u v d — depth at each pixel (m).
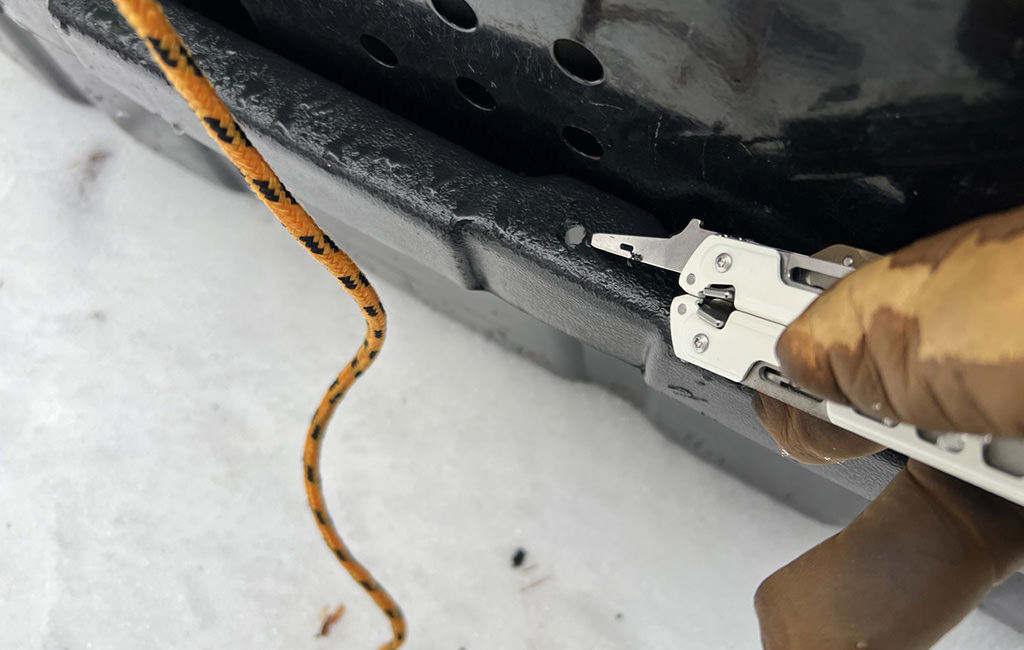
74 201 1.82
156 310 1.73
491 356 1.66
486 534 1.58
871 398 0.58
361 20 1.01
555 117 0.99
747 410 1.01
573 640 1.53
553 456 1.61
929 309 0.51
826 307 0.61
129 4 0.62
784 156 0.86
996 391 0.46
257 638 1.55
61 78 1.78
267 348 1.70
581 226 1.01
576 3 0.80
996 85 0.67
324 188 1.16
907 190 0.82
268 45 1.18
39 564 1.59
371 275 1.70
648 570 1.55
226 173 1.73
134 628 1.56
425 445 1.63
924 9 0.64
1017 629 1.47
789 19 0.71
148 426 1.66
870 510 0.82
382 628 1.55
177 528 1.61
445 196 1.04
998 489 0.68
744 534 1.55
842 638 0.77
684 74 0.82
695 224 0.92
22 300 1.75
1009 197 0.77
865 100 0.75
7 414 1.68
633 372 1.42
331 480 1.62
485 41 0.93
